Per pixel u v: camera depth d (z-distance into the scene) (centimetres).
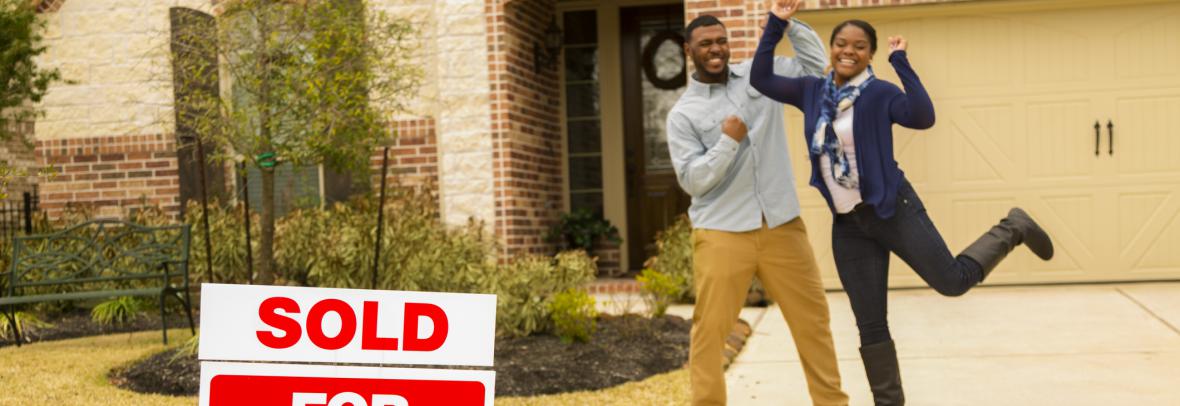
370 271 720
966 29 837
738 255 389
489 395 278
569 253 695
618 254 1041
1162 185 819
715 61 396
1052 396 471
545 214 1001
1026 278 841
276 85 624
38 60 979
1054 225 833
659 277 711
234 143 630
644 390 518
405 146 922
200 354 276
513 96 921
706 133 397
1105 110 823
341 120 634
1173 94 815
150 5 959
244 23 633
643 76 1058
